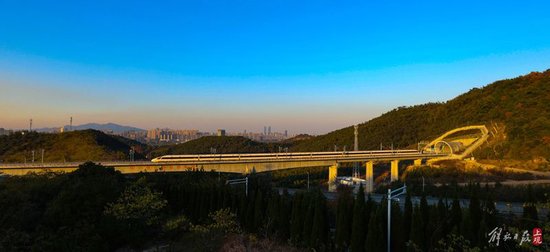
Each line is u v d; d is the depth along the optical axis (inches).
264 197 2463.1
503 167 4471.0
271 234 2209.6
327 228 2018.9
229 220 2324.1
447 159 5546.3
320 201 2030.0
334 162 4739.2
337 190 4111.7
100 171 2827.3
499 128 6008.9
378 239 1748.3
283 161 4293.8
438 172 4731.8
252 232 2311.8
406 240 1769.2
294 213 2117.4
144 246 2281.0
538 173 4067.4
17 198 2218.3
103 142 6259.8
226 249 2054.6
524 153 4729.3
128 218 2261.3
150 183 2908.5
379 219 1792.6
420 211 1768.0
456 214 1731.1
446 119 7844.5
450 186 3410.4
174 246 2206.0
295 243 2082.9
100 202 2317.9
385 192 4202.8
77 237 1991.9
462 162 5128.0
